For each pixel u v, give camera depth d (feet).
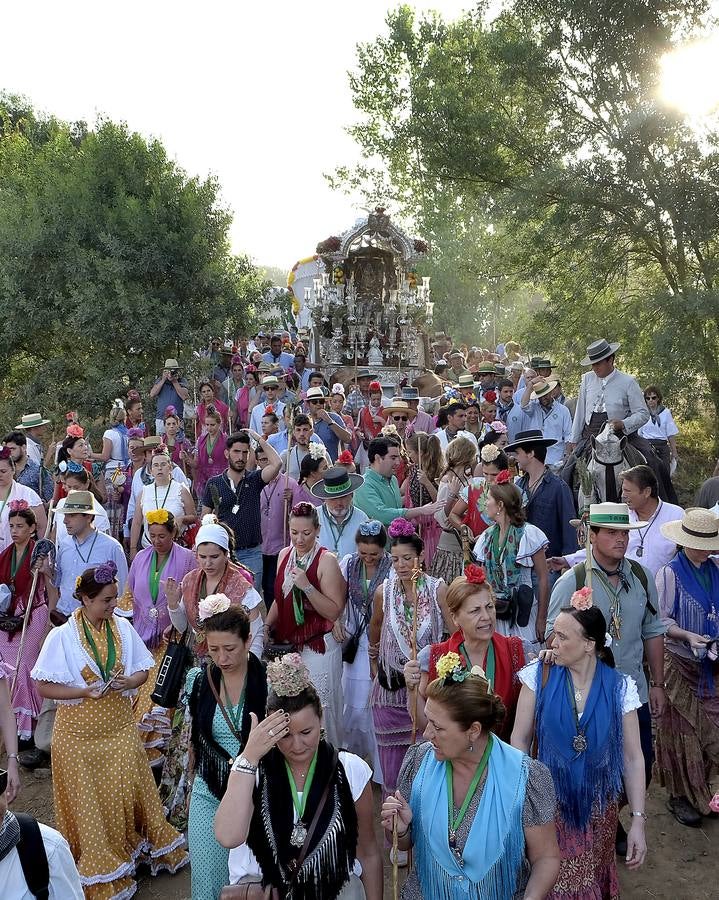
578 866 12.09
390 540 20.34
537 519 21.11
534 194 58.03
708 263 55.01
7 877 8.77
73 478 24.93
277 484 26.43
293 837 10.16
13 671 19.51
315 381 45.24
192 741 13.24
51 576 21.47
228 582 17.26
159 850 15.97
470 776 10.07
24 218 58.44
